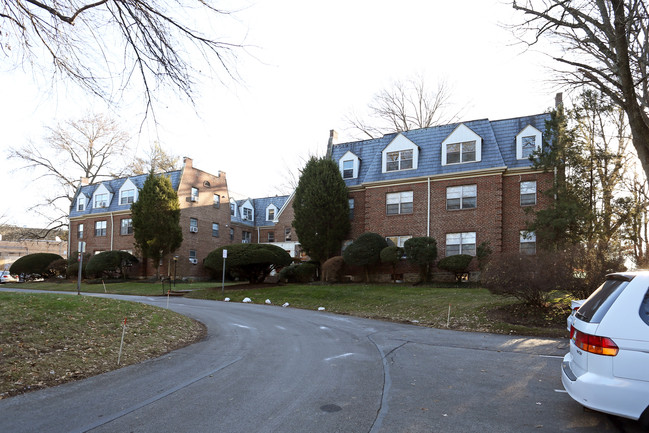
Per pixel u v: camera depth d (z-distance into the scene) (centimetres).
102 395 559
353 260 2409
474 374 689
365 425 454
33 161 3997
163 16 543
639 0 893
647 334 395
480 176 2386
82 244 1998
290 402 532
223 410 500
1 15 521
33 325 852
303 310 1769
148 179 3303
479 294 1766
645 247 1966
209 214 3878
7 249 6538
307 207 2666
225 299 2209
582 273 1195
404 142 2653
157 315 1198
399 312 1584
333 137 3141
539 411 500
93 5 533
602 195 1831
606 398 398
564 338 1054
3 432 427
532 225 1892
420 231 2508
